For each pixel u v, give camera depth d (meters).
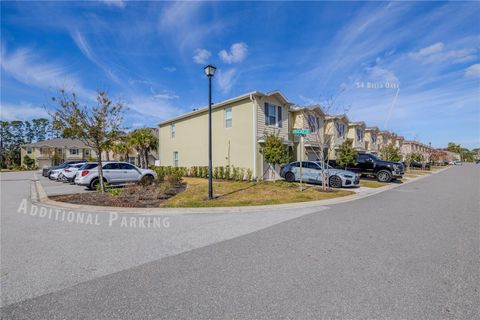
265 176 16.03
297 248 4.37
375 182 16.02
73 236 5.14
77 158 44.16
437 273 3.38
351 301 2.73
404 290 2.95
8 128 62.31
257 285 3.10
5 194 11.43
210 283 3.16
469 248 4.29
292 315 2.49
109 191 10.45
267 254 4.11
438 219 6.36
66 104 9.50
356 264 3.68
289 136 18.22
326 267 3.59
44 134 67.88
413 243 4.57
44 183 17.00
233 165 16.64
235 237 5.04
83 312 2.58
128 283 3.19
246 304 2.69
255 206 8.16
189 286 3.10
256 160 15.44
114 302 2.76
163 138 24.27
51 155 41.25
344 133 25.67
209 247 4.47
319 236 5.04
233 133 16.69
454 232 5.23
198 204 8.37
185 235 5.19
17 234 5.28
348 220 6.36
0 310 2.62
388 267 3.57
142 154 28.12
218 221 6.37
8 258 4.00
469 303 2.68
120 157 33.47
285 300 2.76
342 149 16.94
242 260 3.87
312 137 19.50
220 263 3.77
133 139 26.42
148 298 2.83
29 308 2.65
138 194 10.06
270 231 5.43
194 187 12.48
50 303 2.75
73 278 3.33
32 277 3.36
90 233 5.35
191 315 2.51
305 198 9.59
